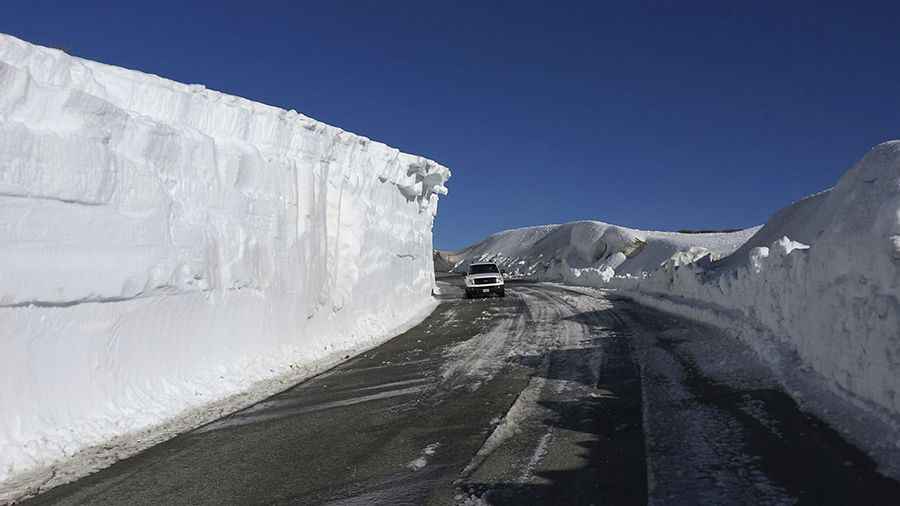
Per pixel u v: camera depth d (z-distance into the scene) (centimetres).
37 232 700
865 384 598
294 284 1330
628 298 2427
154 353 884
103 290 782
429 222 2791
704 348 1124
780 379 795
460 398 848
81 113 790
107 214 811
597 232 5259
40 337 696
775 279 1026
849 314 641
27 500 523
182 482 551
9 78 696
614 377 930
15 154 677
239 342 1106
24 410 657
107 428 730
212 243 1051
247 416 802
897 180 695
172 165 985
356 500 492
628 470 526
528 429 672
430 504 476
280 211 1297
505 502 471
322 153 1519
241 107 1241
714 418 665
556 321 1723
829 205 1454
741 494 455
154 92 1047
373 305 1794
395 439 663
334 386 984
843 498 432
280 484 537
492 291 2812
